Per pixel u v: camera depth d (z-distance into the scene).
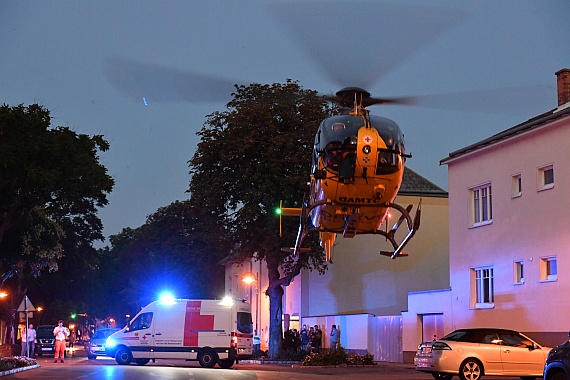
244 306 35.81
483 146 33.34
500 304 31.78
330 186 15.62
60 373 28.66
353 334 43.75
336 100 15.84
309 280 50.25
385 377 27.61
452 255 35.38
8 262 45.06
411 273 48.97
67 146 34.19
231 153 41.03
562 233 28.45
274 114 41.94
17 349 50.94
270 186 40.56
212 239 44.50
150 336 35.50
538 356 24.47
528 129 30.38
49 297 71.06
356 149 15.11
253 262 62.41
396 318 40.38
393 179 15.51
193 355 34.81
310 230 17.47
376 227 17.12
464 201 34.81
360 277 49.31
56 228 43.34
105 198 39.44
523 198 30.83
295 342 44.69
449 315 35.25
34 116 33.41
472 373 24.12
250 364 40.09
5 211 36.03
